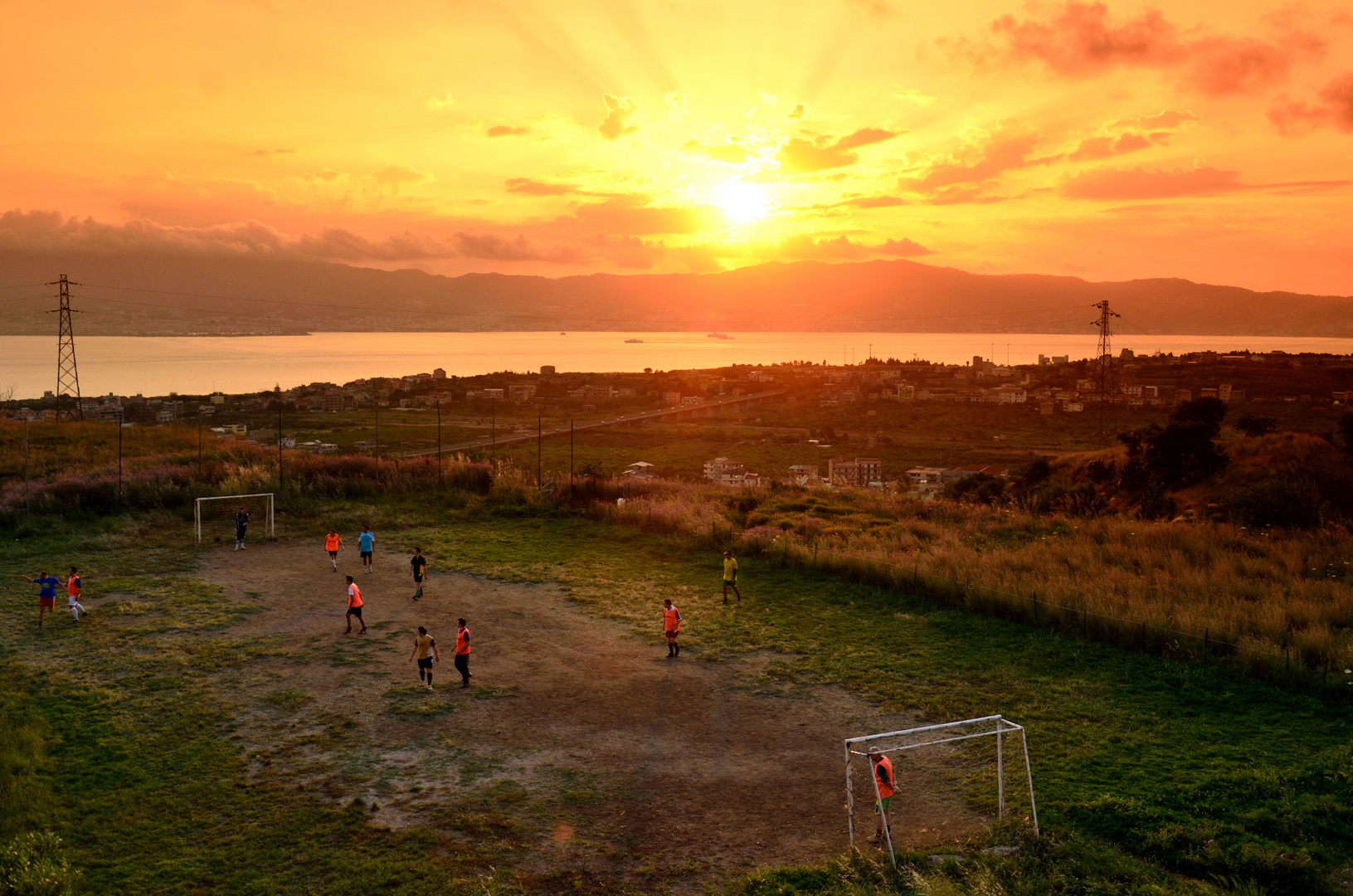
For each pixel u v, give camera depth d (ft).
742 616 76.38
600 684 61.36
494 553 101.45
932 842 39.60
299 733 52.95
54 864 37.24
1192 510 130.52
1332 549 92.99
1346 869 35.29
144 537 107.86
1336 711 52.90
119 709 56.08
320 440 404.16
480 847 40.19
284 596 83.61
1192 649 62.08
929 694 57.77
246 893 36.47
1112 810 40.37
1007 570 82.58
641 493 136.56
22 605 78.79
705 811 43.73
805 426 603.67
